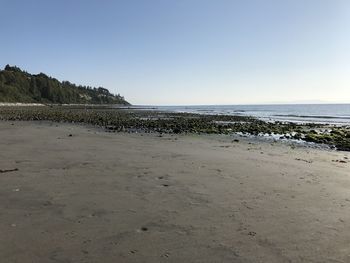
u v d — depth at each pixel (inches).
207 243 238.7
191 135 1077.1
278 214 300.2
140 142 831.1
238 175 455.8
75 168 483.2
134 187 383.9
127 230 259.9
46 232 253.6
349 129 1430.9
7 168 474.0
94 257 215.8
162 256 218.5
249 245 236.4
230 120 2071.9
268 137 1069.1
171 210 307.6
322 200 344.5
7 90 6067.9
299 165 543.5
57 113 2637.8
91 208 309.3
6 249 224.8
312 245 237.1
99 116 2251.5
